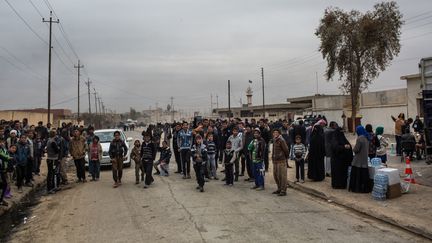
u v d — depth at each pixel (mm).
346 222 8844
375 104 42906
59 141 14664
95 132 20859
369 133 13391
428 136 12648
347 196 11125
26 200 12594
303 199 11500
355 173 11766
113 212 10102
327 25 44031
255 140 13156
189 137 15547
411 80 34344
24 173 13477
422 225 8023
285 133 18422
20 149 13281
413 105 34219
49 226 9062
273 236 7758
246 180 14867
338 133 12375
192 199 11461
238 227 8414
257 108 78312
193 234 7953
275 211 9922
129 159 19984
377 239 7574
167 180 15180
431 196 10586
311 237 7676
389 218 8727
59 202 11852
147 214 9766
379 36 42125
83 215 9922
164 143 16438
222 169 18078
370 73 43094
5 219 10164
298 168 13930
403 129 19000
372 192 10805
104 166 20234
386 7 42812
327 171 14828
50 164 13633
